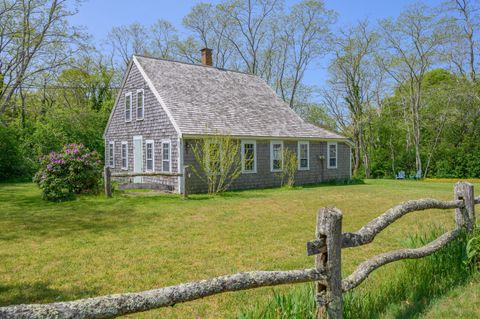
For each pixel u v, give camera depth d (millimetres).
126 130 20156
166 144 16594
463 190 5133
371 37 28484
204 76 20406
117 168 21328
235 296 4328
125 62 40250
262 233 7699
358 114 30078
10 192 15602
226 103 19094
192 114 16734
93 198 13125
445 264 4504
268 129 18656
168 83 18141
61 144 24125
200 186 15797
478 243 4578
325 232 2951
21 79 19719
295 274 2783
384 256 3734
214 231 7902
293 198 13703
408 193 15547
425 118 29234
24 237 7367
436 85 29750
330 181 21375
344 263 5473
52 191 12648
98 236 7449
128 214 10031
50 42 20156
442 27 25953
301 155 20047
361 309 3395
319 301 2953
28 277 5055
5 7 18766
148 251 6316
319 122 37688
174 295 2260
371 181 23578
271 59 37000
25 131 24516
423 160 29141
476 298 3854
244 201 12781
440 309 3611
